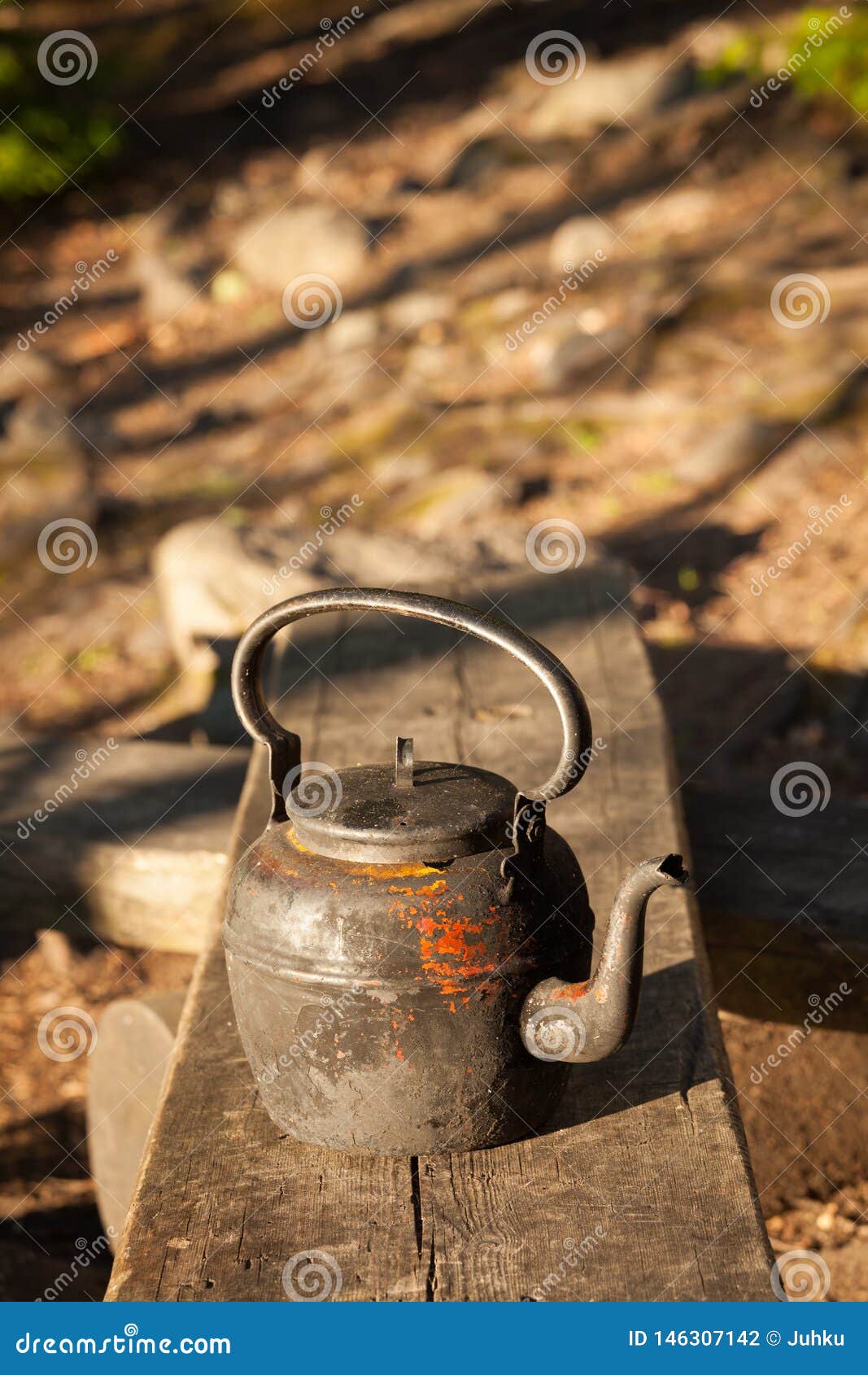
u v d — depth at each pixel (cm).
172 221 1159
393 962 163
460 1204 170
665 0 1247
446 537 594
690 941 232
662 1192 171
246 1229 166
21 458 834
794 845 313
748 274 848
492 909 166
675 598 605
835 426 704
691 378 783
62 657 654
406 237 1055
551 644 376
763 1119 323
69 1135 362
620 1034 166
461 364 865
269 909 169
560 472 732
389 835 165
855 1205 308
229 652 549
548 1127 185
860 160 956
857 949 288
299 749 185
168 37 1479
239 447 846
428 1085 168
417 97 1285
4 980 432
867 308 792
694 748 493
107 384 958
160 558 607
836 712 504
